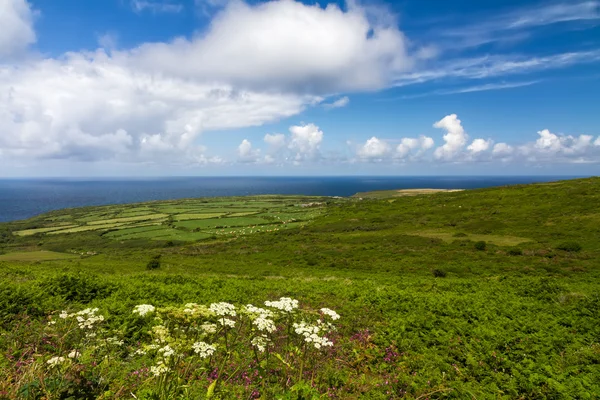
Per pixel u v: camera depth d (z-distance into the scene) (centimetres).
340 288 2080
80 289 1498
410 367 936
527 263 3919
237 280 2542
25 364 644
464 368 920
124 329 968
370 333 1214
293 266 5050
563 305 1627
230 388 638
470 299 1669
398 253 5191
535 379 828
